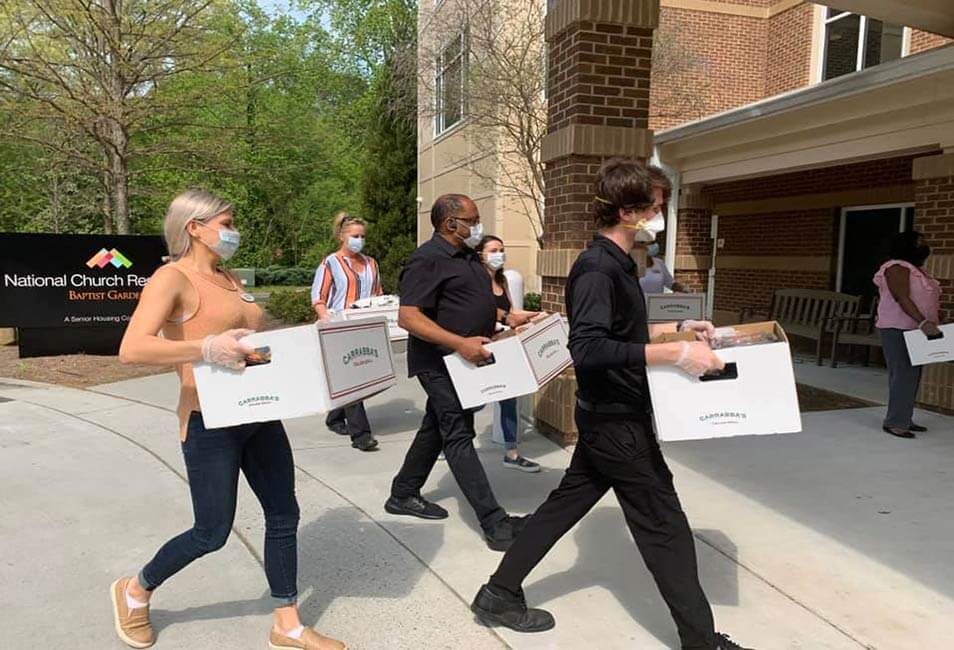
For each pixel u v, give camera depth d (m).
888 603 3.18
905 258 5.76
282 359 2.44
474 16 11.34
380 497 4.48
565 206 5.68
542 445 5.65
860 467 5.07
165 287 2.42
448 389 3.74
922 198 7.09
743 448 5.54
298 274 33.09
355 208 36.41
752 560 3.59
